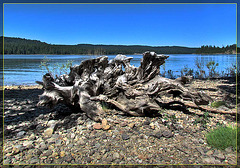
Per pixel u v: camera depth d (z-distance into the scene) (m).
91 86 5.00
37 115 5.17
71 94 4.68
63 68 9.69
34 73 14.37
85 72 5.12
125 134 3.74
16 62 23.80
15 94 8.02
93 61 5.12
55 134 3.90
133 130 3.97
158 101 5.88
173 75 13.95
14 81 11.66
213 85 9.47
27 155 3.17
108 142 3.51
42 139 3.73
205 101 4.52
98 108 4.62
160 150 3.23
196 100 4.58
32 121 4.71
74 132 3.97
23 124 4.54
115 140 3.58
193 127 4.16
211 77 12.51
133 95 4.78
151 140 3.56
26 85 10.62
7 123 4.62
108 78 5.23
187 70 14.91
